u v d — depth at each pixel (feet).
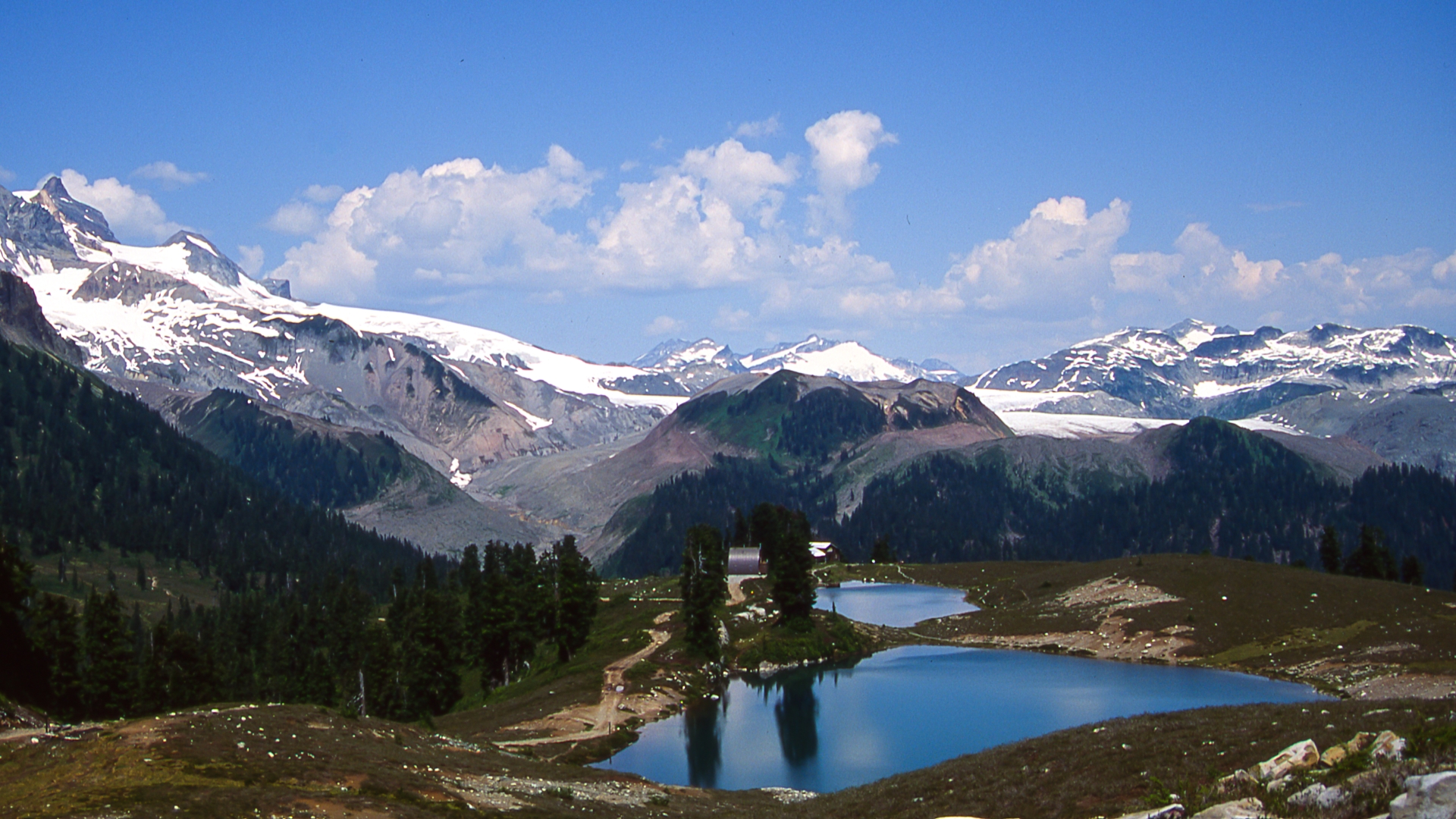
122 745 171.42
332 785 164.25
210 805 142.41
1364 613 455.22
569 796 193.06
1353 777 113.09
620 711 378.53
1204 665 435.12
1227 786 124.57
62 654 347.15
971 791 165.37
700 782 292.40
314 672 454.81
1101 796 142.72
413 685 440.04
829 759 314.76
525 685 448.24
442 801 166.09
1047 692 393.50
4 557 322.96
